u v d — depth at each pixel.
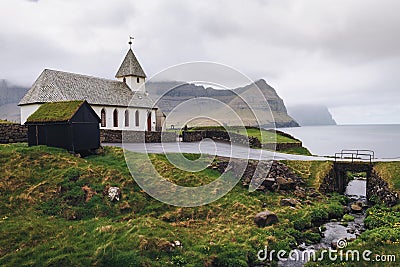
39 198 17.84
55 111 24.33
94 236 15.09
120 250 13.91
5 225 15.27
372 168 27.61
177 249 14.62
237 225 18.12
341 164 28.89
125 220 17.03
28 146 24.56
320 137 141.38
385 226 18.36
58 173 19.92
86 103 23.91
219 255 14.82
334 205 22.80
